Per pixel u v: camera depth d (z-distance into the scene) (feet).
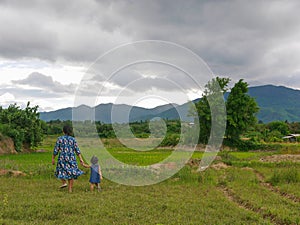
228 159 76.84
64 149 34.32
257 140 155.43
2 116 125.29
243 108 140.46
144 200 29.58
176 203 28.84
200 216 24.53
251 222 23.47
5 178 42.88
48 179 43.75
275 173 44.88
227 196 34.91
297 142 177.17
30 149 129.49
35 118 133.18
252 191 36.06
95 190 35.45
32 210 24.64
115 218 23.48
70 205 26.43
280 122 219.82
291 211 26.48
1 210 24.40
